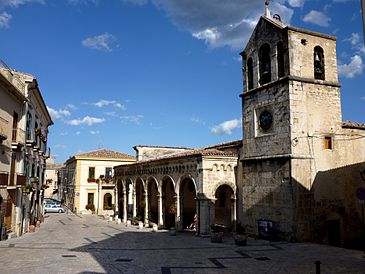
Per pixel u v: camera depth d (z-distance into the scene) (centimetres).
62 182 8250
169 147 4831
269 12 2639
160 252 1958
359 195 1902
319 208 2289
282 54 2431
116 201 4616
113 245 2248
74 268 1495
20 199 2803
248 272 1451
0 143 2272
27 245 2214
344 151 2458
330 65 2497
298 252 1906
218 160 2775
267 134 2464
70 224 4000
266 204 2425
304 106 2334
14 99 2608
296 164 2248
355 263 1609
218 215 3303
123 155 6669
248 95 2697
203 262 1664
